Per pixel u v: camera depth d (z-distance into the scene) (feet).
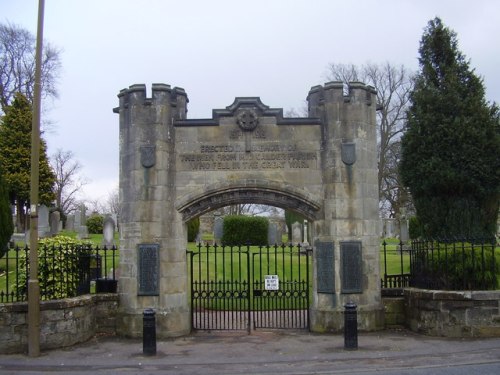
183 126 46.83
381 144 131.54
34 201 37.73
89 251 49.21
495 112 51.24
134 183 45.78
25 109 124.47
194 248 95.86
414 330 44.55
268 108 47.06
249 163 46.52
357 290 45.01
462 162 48.52
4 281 58.18
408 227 101.65
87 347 40.75
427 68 52.75
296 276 67.26
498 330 40.65
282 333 45.50
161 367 33.99
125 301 45.32
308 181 46.39
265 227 108.37
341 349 38.19
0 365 34.76
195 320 51.29
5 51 141.28
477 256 43.27
